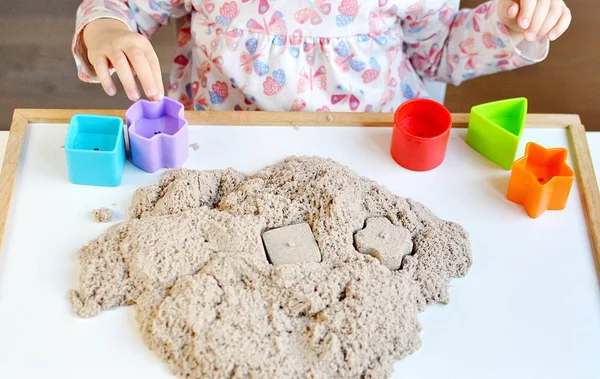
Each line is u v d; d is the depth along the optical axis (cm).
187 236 81
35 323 76
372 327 75
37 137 94
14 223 85
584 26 166
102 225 86
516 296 82
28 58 169
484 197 92
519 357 77
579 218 90
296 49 107
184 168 91
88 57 98
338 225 83
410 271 82
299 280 78
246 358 72
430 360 76
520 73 163
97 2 105
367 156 96
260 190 88
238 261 79
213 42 109
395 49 113
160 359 74
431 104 95
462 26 114
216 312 75
